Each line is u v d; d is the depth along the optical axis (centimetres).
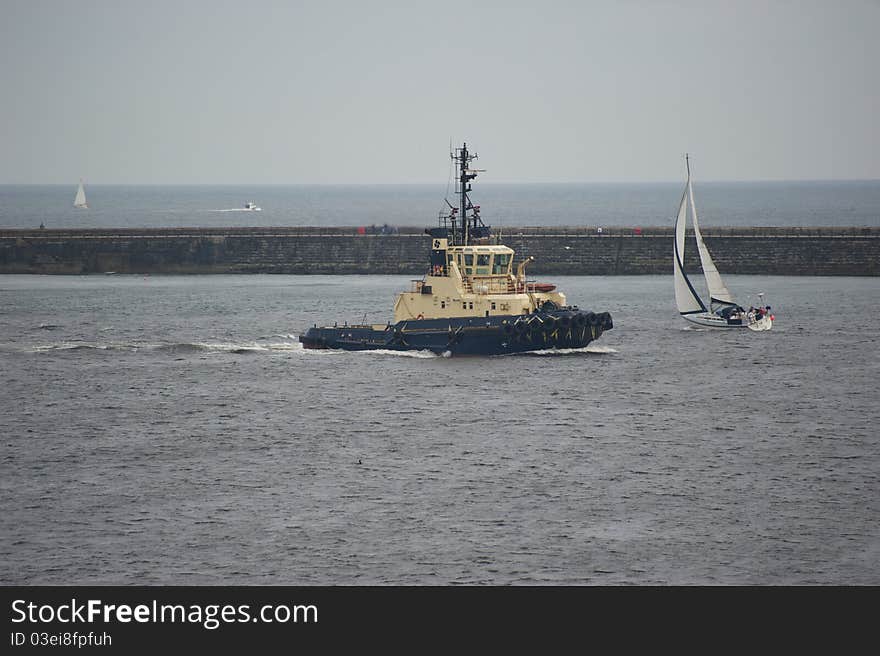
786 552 17475
